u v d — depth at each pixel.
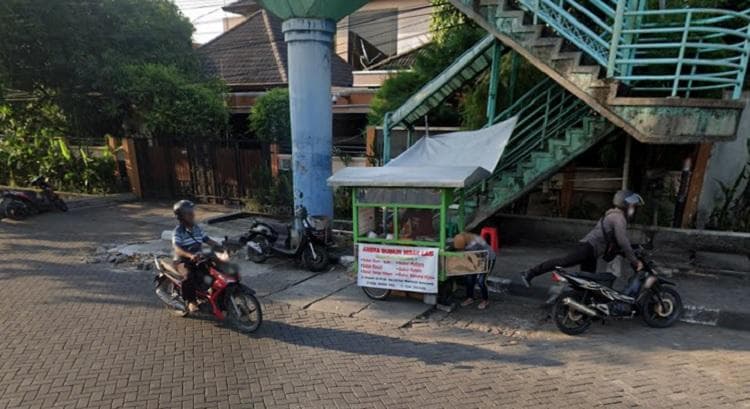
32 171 15.42
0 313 5.77
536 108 9.08
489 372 4.45
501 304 6.38
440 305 6.15
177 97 14.48
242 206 13.16
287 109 14.88
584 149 7.34
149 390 4.05
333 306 6.14
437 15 14.18
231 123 18.03
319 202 8.73
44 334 5.17
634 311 5.48
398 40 20.38
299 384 4.18
